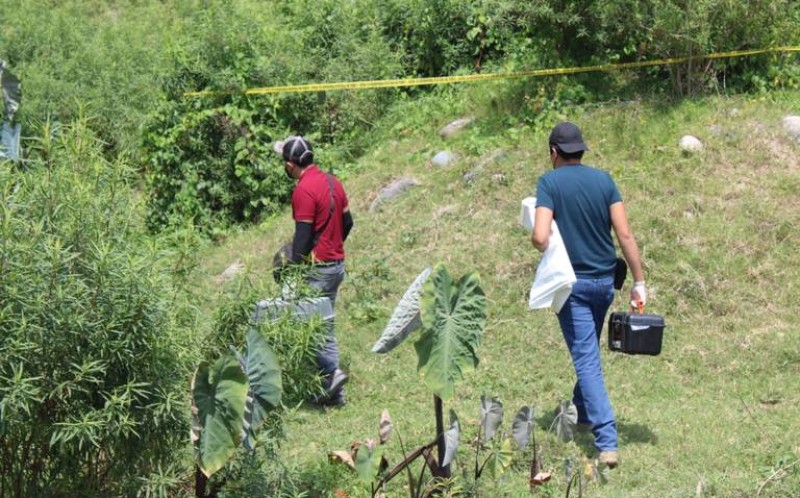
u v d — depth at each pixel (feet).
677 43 42.96
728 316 33.45
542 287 25.57
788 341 31.76
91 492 21.30
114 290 19.60
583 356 25.81
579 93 44.78
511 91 46.14
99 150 22.22
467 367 20.70
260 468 21.95
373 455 20.67
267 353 20.43
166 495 21.29
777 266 34.88
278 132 47.88
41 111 54.54
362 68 51.62
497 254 37.63
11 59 62.49
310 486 23.57
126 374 20.29
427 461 21.58
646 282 34.96
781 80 44.24
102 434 20.06
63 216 20.21
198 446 19.66
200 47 48.06
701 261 35.19
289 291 23.06
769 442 26.61
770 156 39.70
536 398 29.96
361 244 40.06
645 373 31.12
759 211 36.99
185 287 22.71
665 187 38.73
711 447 26.37
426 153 45.29
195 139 46.93
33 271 19.02
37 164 21.40
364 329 35.19
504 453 21.91
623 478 24.99
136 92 58.08
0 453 20.75
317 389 26.13
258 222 47.03
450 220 40.22
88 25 70.08
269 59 48.60
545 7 44.11
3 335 18.92
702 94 43.68
